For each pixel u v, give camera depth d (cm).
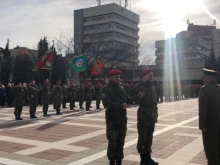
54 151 693
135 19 9975
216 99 464
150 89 571
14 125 1120
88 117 1378
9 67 4978
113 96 536
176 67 7138
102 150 703
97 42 4091
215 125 460
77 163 590
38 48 5194
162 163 591
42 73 4600
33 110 1360
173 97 3303
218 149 468
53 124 1143
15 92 1305
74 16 9344
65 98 1933
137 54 4947
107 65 4138
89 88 1783
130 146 743
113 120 535
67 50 4019
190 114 1554
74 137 869
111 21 8781
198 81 6825
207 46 10650
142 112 560
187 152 685
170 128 1052
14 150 704
